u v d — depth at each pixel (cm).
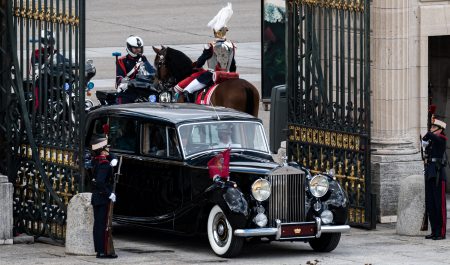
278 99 9519
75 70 6869
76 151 6881
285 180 6644
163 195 6950
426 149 7344
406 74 8106
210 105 7769
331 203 6769
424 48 8294
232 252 6556
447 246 7112
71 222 6694
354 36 7781
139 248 6931
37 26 7431
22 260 6512
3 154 7350
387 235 7525
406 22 8075
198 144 6969
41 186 7138
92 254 6681
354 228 7806
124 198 7181
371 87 8094
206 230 6762
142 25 17012
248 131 7194
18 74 7238
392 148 8062
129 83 8988
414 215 7475
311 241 6919
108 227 6544
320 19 7962
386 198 7988
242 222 6475
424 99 8312
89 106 9238
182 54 8900
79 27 6794
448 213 8212
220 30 8862
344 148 7850
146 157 7050
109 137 7312
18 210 7300
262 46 11556
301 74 8094
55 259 6544
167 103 7625
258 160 6894
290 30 8100
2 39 7269
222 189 6538
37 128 7188
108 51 14838
